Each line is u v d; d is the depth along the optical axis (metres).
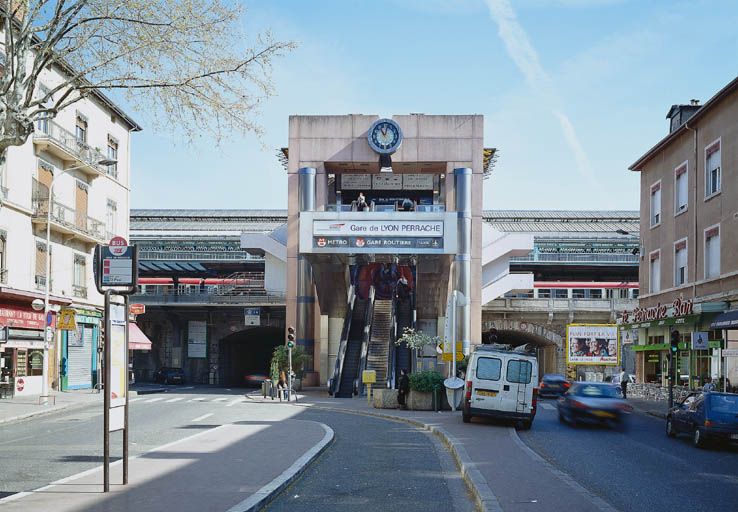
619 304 54.88
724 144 31.39
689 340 34.81
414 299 49.44
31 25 14.52
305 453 13.64
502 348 22.81
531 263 70.44
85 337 39.84
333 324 50.56
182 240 72.75
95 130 40.59
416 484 11.19
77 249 38.94
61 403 28.78
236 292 60.69
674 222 37.09
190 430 19.23
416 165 49.88
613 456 15.69
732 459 15.78
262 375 70.94
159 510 8.32
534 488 10.16
